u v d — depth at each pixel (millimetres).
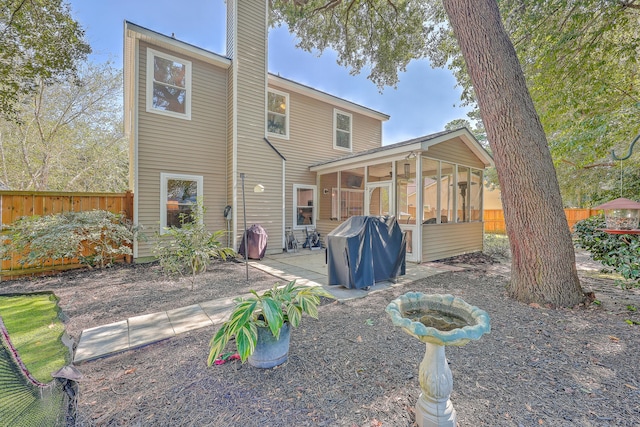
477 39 3891
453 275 5637
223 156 8047
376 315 3512
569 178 10672
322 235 9938
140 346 2734
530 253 3836
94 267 6121
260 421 1743
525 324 3139
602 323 3141
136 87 6680
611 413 1765
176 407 1873
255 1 8203
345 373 2250
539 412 1789
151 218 6875
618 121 5230
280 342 2334
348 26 8375
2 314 3543
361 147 11820
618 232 3293
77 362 2459
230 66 7918
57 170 12719
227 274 5762
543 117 6520
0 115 8094
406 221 7281
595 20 5316
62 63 7105
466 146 8344
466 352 2551
